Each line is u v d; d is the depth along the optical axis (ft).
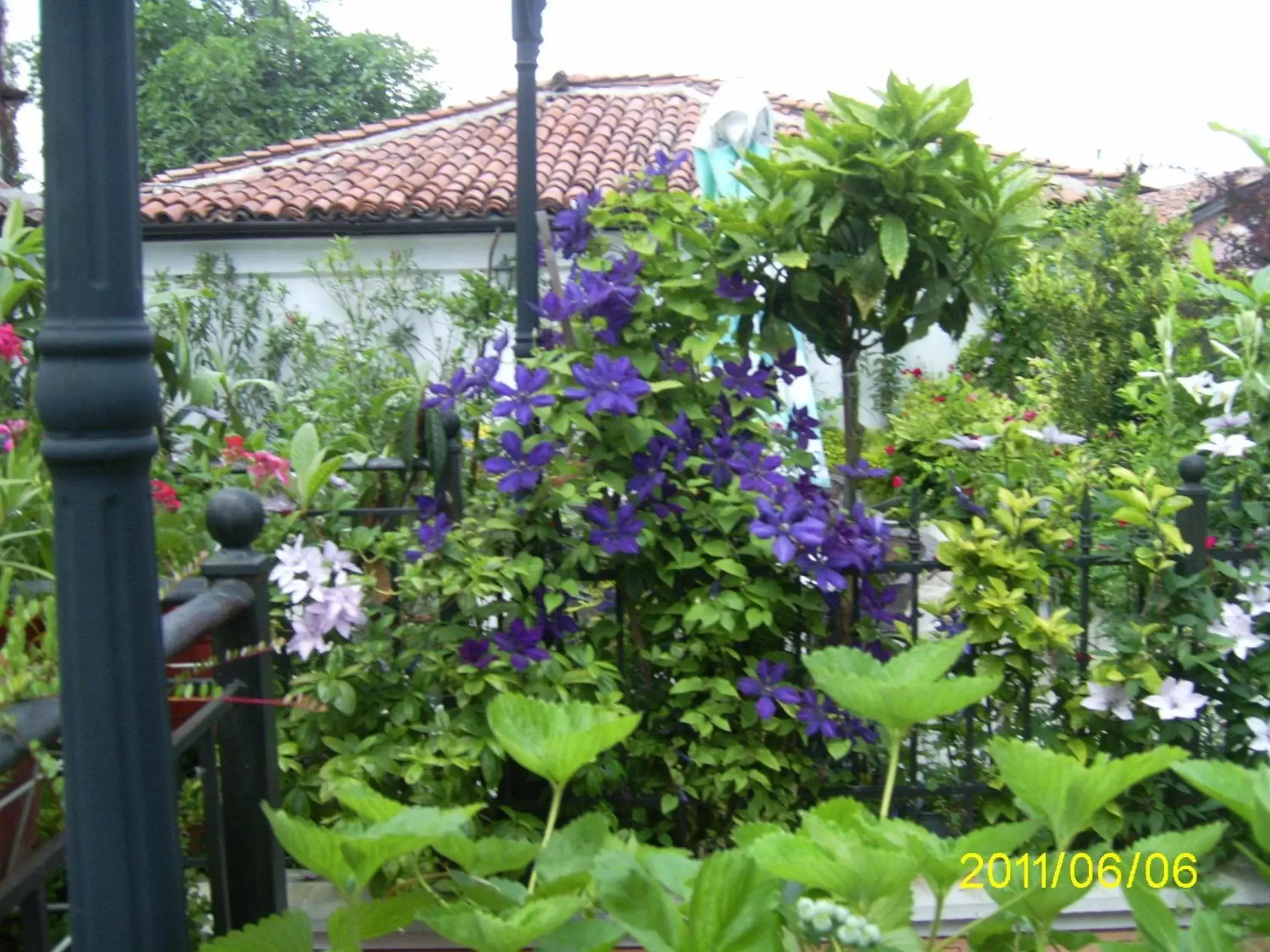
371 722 8.04
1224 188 24.18
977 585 8.43
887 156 8.27
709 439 9.07
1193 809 8.11
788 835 3.30
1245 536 9.00
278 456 9.91
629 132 38.68
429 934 7.42
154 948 3.16
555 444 8.84
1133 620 8.57
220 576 5.20
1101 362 27.12
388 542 8.53
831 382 30.83
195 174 39.01
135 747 3.11
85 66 2.92
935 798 8.75
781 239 8.82
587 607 9.08
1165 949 3.32
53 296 2.99
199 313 31.78
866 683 3.71
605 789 8.52
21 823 4.25
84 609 3.05
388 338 32.17
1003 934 3.78
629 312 9.07
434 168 36.06
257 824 5.27
